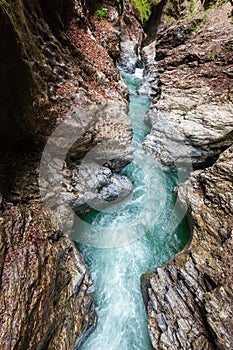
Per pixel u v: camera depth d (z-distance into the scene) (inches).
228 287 171.0
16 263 131.4
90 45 316.2
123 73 639.1
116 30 428.8
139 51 788.0
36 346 120.3
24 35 154.4
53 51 206.5
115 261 228.7
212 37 444.1
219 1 507.8
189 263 202.1
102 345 182.9
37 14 191.2
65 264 179.5
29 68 151.9
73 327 158.9
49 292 140.4
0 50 126.9
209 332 162.1
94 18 407.2
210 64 416.2
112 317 195.9
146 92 511.5
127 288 214.2
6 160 177.0
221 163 262.5
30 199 178.9
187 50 467.8
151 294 195.0
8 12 121.3
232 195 229.0
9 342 103.9
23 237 148.3
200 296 179.2
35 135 185.3
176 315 177.9
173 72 462.9
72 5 282.4
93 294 188.5
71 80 223.1
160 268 209.9
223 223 217.6
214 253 200.4
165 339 169.5
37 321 125.3
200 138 324.5
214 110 344.8
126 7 703.7
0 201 149.2
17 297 120.0
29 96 162.6
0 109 150.3
